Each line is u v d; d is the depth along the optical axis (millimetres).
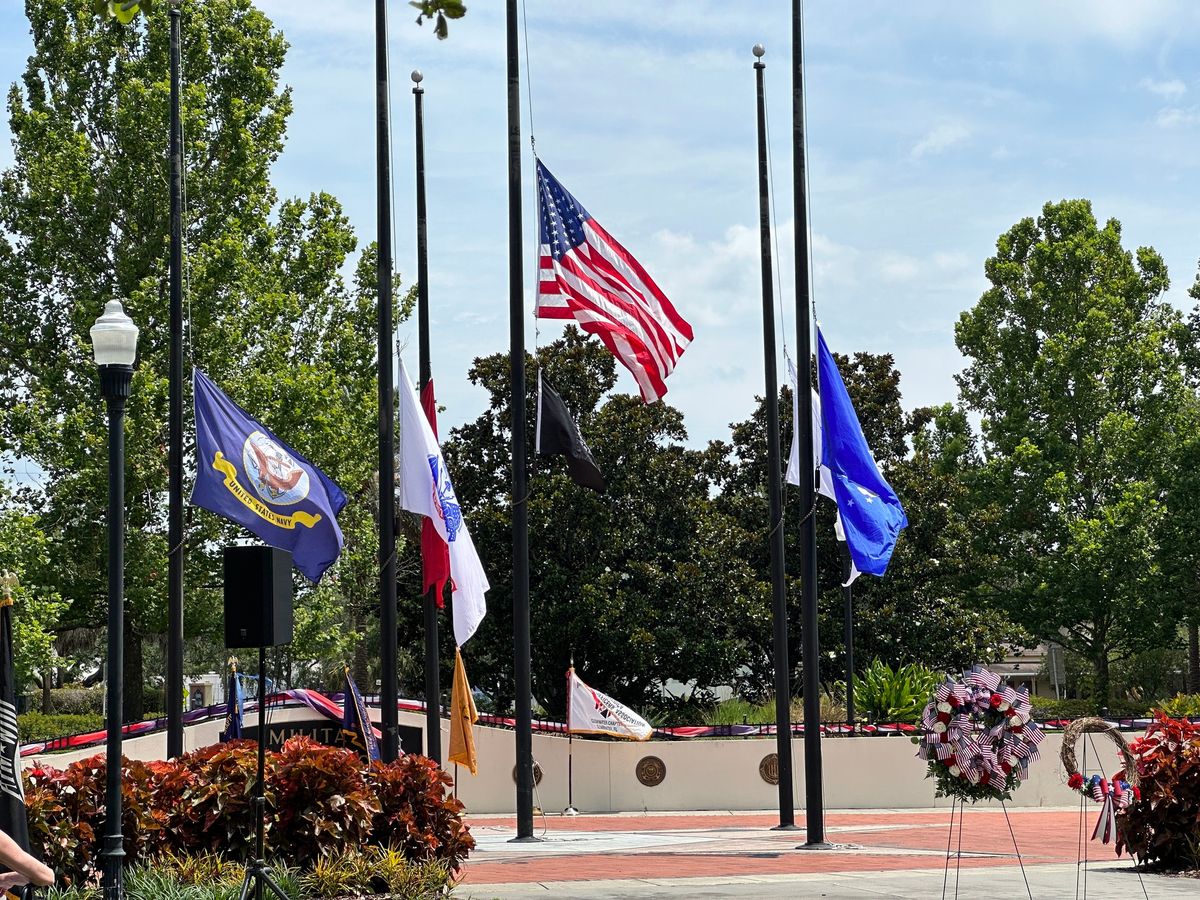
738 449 52719
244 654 62812
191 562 38250
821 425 22812
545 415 22797
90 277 39625
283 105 42531
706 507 47500
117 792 12883
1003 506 57250
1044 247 60625
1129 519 54938
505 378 49219
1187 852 15930
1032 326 60656
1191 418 57688
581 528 46094
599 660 46000
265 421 37406
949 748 10461
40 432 36781
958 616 46844
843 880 15352
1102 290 59500
